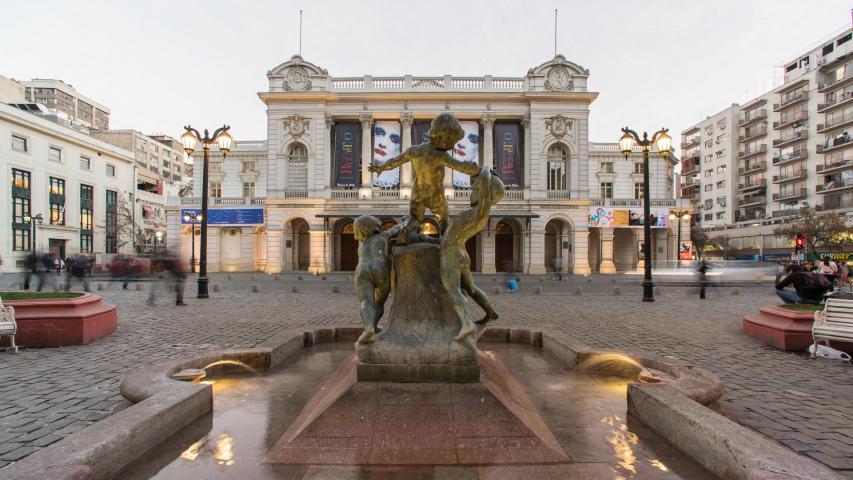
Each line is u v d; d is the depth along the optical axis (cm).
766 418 395
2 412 401
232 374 477
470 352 322
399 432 285
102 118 7900
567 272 3428
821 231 3931
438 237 396
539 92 3347
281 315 1051
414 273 363
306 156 3491
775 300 1505
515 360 550
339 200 3381
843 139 4822
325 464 268
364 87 3503
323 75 3434
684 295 1712
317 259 3384
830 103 5044
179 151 7806
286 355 554
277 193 3425
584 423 344
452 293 341
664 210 3631
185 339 745
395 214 3288
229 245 3831
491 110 3434
